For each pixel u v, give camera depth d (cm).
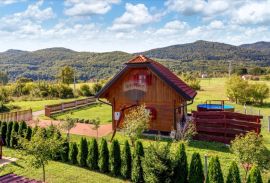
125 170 1427
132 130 1753
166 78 2133
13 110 3891
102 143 1519
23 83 6084
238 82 4056
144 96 2294
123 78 2355
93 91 5944
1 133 2038
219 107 2927
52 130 1695
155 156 1262
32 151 1310
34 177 1455
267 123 2714
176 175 1273
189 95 2198
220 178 1170
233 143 1302
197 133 2078
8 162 1684
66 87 5641
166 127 2230
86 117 3206
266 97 4006
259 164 1192
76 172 1522
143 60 2222
